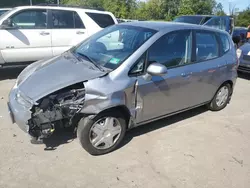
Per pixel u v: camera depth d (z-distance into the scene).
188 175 2.87
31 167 2.80
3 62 5.77
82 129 2.87
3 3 20.73
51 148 3.16
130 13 46.72
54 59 3.55
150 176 2.80
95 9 7.09
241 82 7.20
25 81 3.00
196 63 3.82
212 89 4.32
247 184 2.79
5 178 2.61
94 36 4.02
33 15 5.96
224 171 2.99
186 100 3.86
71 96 2.82
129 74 3.02
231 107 5.04
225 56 4.39
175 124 4.09
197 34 3.85
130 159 3.07
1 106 4.31
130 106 3.09
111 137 3.10
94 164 2.93
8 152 3.03
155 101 3.37
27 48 5.95
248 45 7.65
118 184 2.65
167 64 3.41
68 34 6.45
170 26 3.58
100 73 2.89
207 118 4.42
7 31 5.65
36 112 2.70
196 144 3.52
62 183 2.61
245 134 3.92
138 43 3.25
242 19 44.03
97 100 2.77
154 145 3.41
